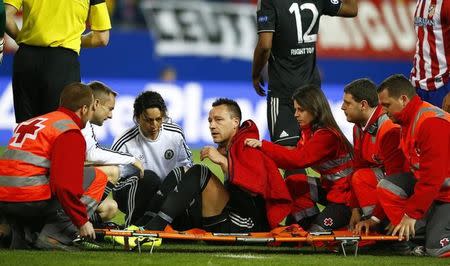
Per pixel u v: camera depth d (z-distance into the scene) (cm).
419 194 2347
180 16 7119
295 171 2753
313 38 3256
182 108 6341
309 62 3269
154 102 2834
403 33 7450
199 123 6356
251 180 2491
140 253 2373
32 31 2922
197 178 2516
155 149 2920
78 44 2983
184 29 7119
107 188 2678
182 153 2969
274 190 2548
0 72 6253
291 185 2745
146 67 7025
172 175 2620
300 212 2741
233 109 2575
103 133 6056
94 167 2477
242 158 2512
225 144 2602
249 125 2570
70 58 2950
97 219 2698
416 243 2492
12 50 6275
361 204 2555
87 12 2983
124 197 2781
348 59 7344
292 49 3219
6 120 6025
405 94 2398
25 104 2977
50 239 2388
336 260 2309
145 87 6300
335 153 2642
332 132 2620
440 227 2412
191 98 6388
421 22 3225
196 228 2598
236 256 2356
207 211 2573
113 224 2711
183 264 2191
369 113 2566
